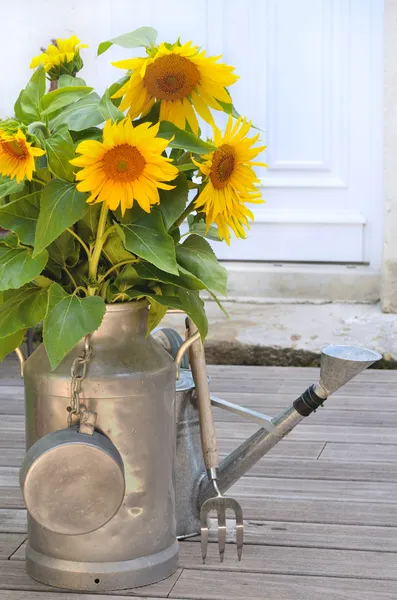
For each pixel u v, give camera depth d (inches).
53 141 60.4
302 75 183.3
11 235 65.8
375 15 180.1
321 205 185.5
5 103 184.9
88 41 182.9
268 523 84.4
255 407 131.0
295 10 181.9
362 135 182.9
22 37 183.0
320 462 104.3
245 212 63.9
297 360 159.2
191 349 75.0
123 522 68.5
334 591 70.2
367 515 86.7
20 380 148.2
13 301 66.0
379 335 162.6
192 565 74.1
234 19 183.2
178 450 78.4
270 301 181.5
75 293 65.8
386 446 111.2
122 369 66.5
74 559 68.7
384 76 170.1
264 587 70.5
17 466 102.3
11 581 70.6
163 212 63.6
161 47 58.6
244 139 62.0
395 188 171.3
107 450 63.9
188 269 66.6
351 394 138.1
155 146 57.4
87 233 66.5
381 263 179.9
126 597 68.0
